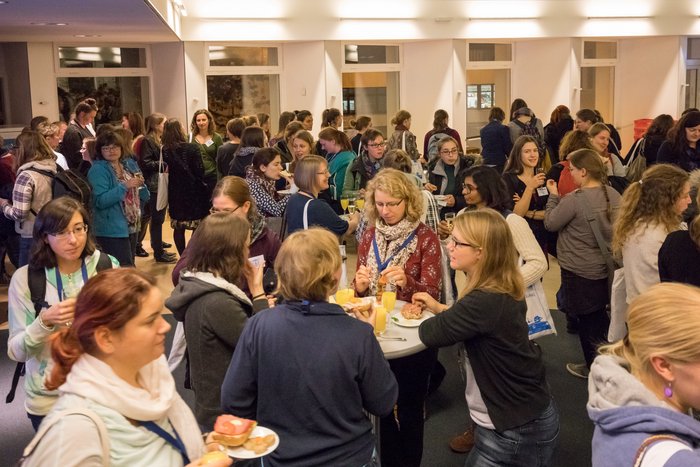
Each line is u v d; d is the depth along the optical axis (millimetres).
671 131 5984
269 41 11320
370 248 3438
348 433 2125
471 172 3727
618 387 1524
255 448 1864
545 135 8844
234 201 3371
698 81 14227
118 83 10820
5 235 6562
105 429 1497
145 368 1648
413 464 3223
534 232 4977
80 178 5055
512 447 2490
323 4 11188
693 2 13203
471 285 2545
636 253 3506
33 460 1465
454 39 12117
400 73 12570
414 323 3059
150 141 7473
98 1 5840
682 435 1457
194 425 1728
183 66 10758
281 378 2094
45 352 2617
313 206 4086
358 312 2949
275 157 5156
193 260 2592
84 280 2824
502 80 13320
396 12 11633
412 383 3137
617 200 4121
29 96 10141
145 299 1584
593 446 1577
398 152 5172
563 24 12641
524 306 2535
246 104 11633
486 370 2502
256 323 2166
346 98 12250
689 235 3094
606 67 14164
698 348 1447
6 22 7570
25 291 2760
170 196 7152
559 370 4613
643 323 1529
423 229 3416
